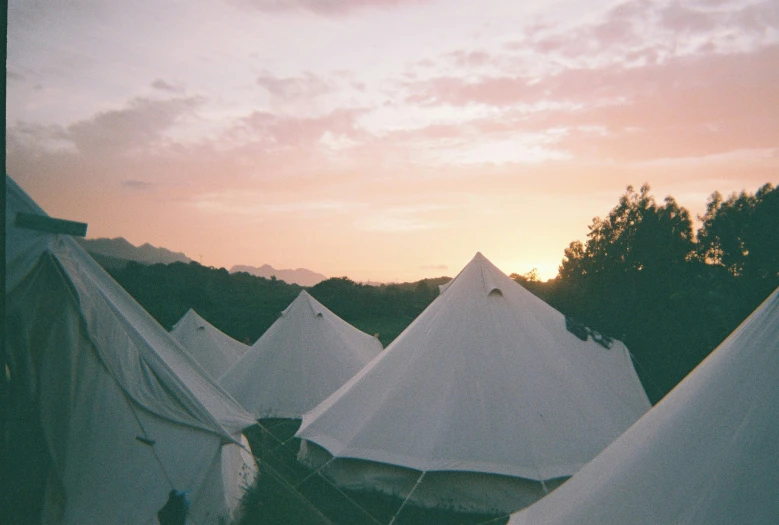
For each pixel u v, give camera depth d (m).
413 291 38.19
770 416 3.21
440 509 6.34
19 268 4.16
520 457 6.36
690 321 10.29
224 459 5.37
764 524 2.73
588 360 8.26
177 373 5.34
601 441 6.63
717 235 10.73
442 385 7.16
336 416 7.65
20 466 3.76
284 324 12.36
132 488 4.11
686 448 3.56
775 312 3.92
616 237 12.20
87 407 4.16
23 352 4.01
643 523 3.35
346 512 6.34
